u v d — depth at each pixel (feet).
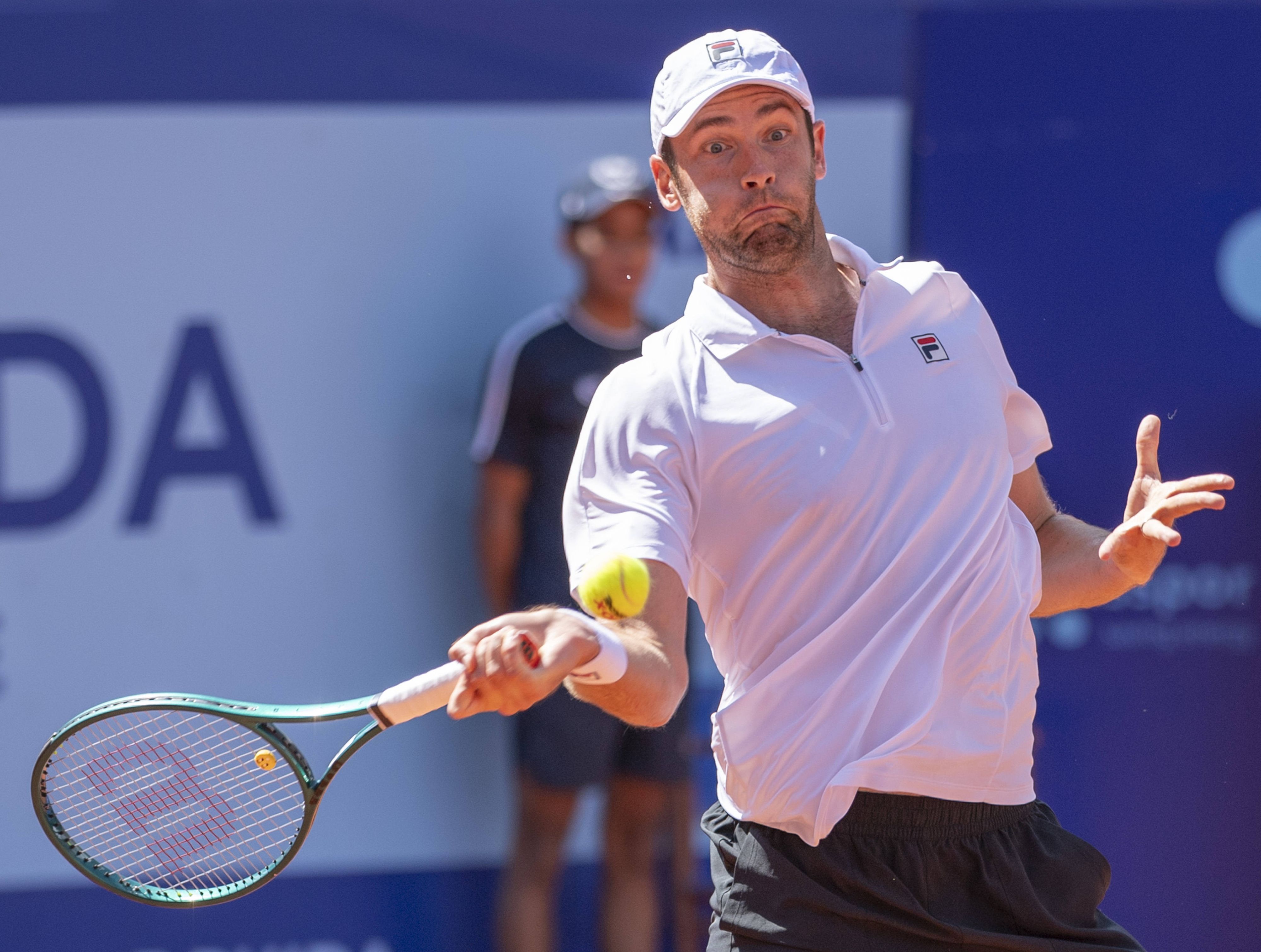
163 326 49.32
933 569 25.07
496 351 49.03
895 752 24.61
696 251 50.65
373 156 49.73
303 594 49.52
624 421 25.75
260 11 49.39
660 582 24.53
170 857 30.09
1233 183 51.26
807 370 25.66
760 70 26.05
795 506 25.00
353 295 49.73
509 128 50.03
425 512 49.83
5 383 48.88
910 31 50.78
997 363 27.81
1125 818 50.60
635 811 48.26
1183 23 51.24
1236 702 50.85
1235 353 51.16
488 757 49.93
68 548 49.11
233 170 49.42
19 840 48.88
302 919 49.21
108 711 25.88
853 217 50.75
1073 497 50.88
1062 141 51.08
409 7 49.80
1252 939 50.65
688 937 48.34
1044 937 25.48
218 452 49.44
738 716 25.53
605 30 50.29
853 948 24.95
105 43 49.01
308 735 49.19
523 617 21.62
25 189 48.83
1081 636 50.83
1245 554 50.98
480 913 49.62
